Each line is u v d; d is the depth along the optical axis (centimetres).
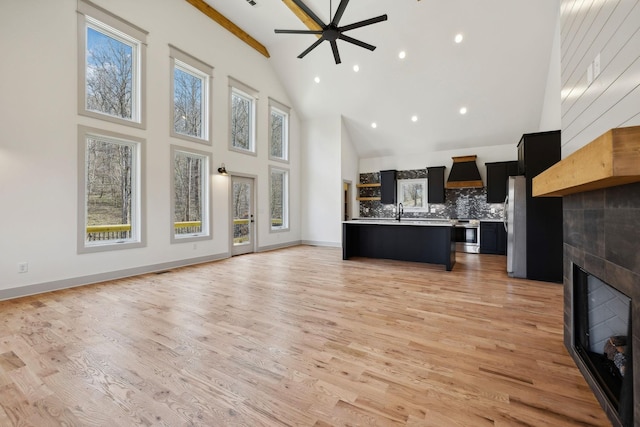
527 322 261
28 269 346
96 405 152
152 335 235
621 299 150
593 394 158
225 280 416
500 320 266
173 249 505
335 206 780
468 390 163
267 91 714
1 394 160
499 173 681
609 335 165
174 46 500
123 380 173
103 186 425
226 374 180
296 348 213
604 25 147
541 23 480
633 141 92
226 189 607
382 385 168
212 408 149
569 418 141
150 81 469
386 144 811
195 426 137
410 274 452
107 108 429
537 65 535
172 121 501
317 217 807
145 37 460
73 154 381
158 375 179
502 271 471
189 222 546
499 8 479
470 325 254
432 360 196
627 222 124
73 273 383
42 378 175
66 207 376
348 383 171
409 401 154
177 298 333
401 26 545
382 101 701
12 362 193
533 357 199
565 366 187
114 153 437
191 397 158
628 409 123
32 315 279
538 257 410
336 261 564
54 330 244
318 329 246
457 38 534
